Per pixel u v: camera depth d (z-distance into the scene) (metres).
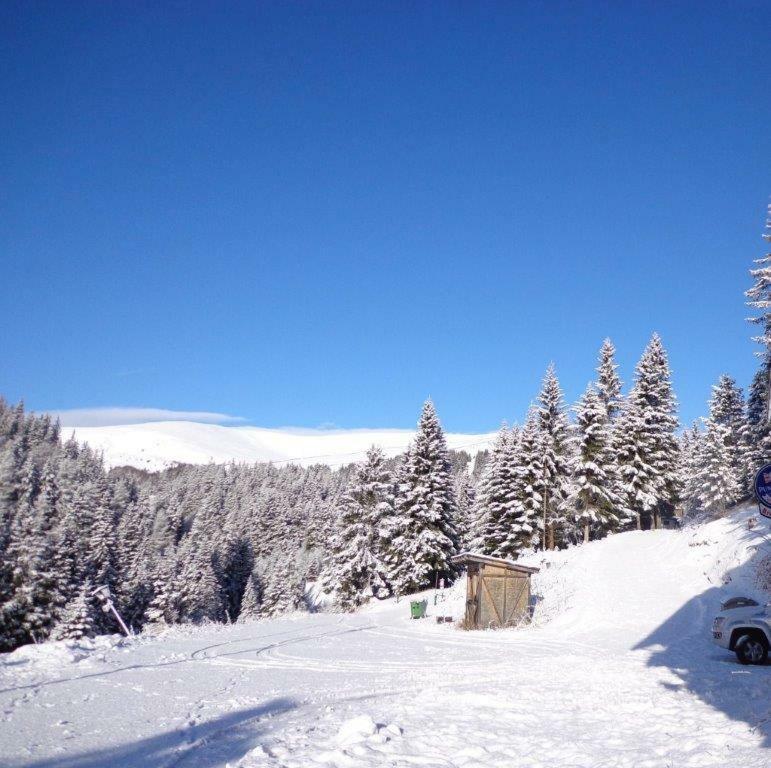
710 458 49.41
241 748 7.53
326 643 19.83
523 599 28.06
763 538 30.25
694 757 6.92
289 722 9.02
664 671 13.81
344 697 11.21
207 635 20.75
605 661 15.91
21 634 42.38
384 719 9.11
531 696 11.09
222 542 86.69
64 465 109.56
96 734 7.84
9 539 46.53
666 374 55.81
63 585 44.59
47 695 9.89
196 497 132.00
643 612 26.19
